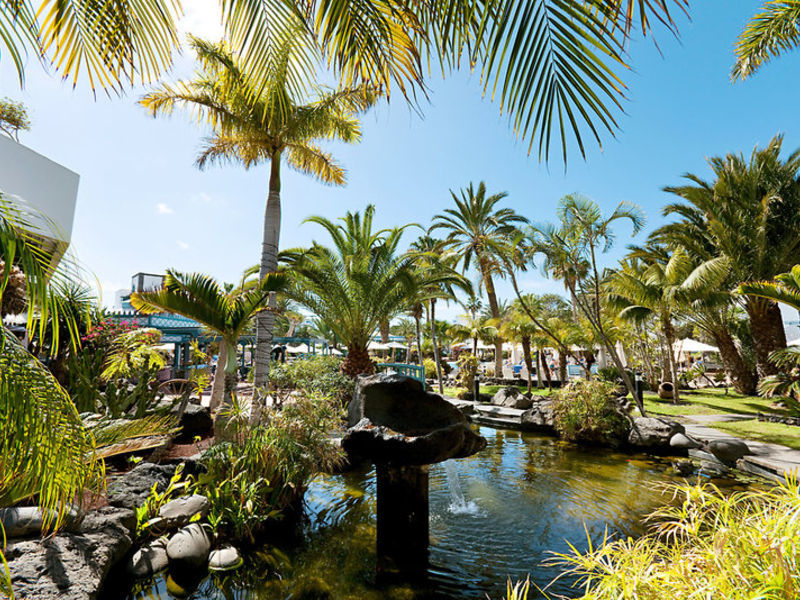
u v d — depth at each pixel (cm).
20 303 382
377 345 2258
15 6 170
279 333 3981
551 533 413
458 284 1302
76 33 211
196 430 684
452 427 372
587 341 1591
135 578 306
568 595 304
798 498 148
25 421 126
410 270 1216
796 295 716
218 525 383
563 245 1111
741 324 1598
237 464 424
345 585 320
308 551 374
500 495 532
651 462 701
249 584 318
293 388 1039
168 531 359
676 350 1964
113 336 768
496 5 130
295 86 256
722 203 1374
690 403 1288
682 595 128
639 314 1295
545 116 132
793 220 1274
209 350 1599
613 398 869
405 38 167
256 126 715
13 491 150
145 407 591
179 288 609
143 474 423
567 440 895
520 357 3241
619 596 136
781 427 859
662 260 1583
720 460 656
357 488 551
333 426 533
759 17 529
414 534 368
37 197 734
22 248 123
